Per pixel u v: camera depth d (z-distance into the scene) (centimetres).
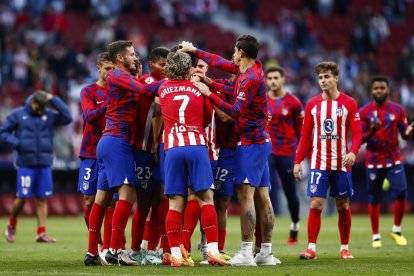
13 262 3544
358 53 12344
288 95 4931
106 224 3544
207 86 3381
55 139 8406
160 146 3444
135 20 11825
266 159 3362
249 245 3294
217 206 3575
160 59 3553
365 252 4200
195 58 3512
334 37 13075
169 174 3222
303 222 7212
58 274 2936
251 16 12681
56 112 5247
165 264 3397
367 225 6762
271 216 3409
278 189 8138
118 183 3278
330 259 3725
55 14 10556
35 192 5009
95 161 3788
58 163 8038
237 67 3428
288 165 4834
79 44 11062
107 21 11550
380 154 4744
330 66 3775
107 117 3350
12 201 7906
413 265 3353
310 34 12156
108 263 3322
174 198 3234
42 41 10419
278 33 12662
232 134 3503
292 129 4906
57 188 8088
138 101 3388
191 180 3222
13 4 10888
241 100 3238
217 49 11988
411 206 8744
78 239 5150
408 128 4734
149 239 3506
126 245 4625
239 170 3319
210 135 3506
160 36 11669
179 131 3216
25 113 5144
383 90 4744
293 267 3228
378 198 4700
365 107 4806
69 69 9525
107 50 3697
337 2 13550
